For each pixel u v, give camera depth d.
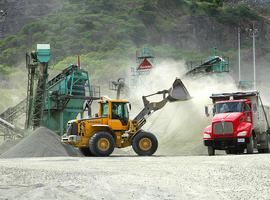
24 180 18.98
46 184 17.61
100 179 18.95
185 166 24.72
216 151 48.16
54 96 65.31
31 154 42.56
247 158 29.34
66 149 44.84
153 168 24.08
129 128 41.88
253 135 39.81
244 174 20.31
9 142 55.22
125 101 42.25
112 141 40.19
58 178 19.45
